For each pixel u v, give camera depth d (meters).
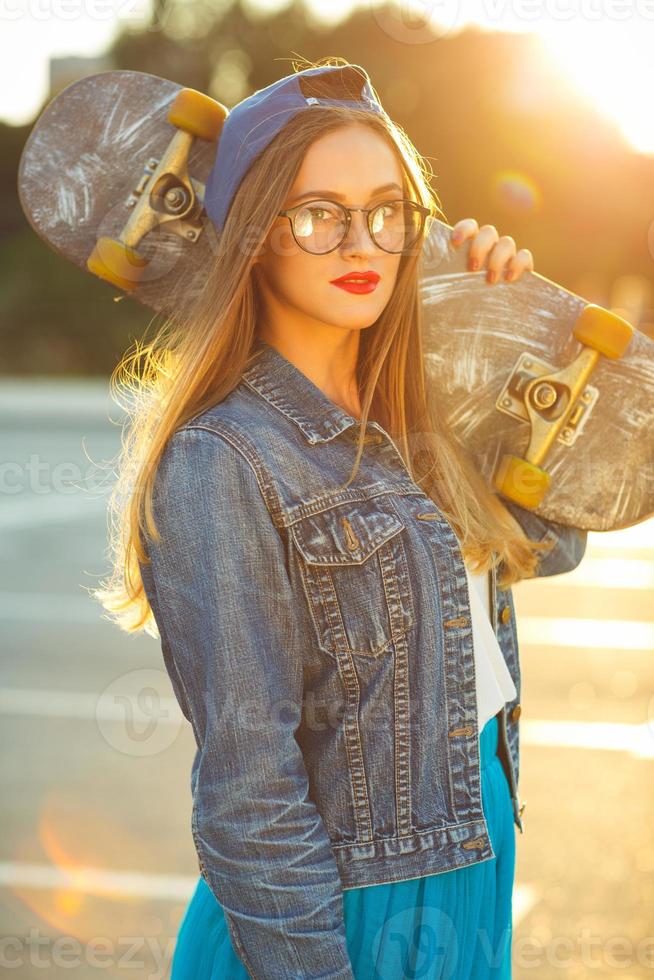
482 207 37.50
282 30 40.53
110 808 6.56
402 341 2.92
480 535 2.83
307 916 2.29
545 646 10.37
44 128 3.57
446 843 2.54
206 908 2.59
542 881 5.74
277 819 2.30
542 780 7.04
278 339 2.77
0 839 6.12
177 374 2.60
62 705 8.35
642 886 5.68
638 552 15.72
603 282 37.97
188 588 2.37
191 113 3.41
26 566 13.50
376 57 38.38
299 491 2.46
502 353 3.52
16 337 37.28
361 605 2.48
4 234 39.00
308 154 2.60
